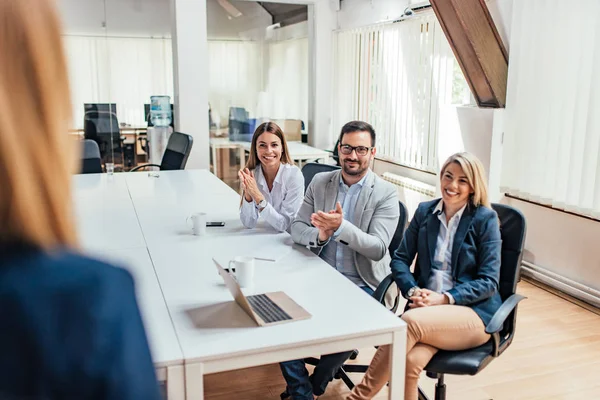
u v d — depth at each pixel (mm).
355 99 6559
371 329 1771
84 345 464
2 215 471
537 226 4199
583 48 3602
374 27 6047
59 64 501
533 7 3986
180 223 3111
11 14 471
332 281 2197
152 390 496
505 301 2205
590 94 3551
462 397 2670
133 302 513
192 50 6211
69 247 515
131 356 484
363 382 2141
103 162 6445
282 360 1686
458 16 4059
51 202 493
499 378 2848
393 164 6152
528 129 4109
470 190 2348
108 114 6363
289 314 1853
